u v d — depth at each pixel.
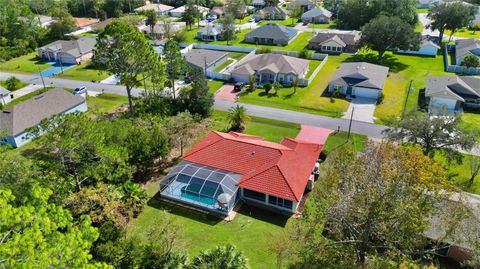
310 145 48.94
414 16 116.75
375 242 29.58
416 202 27.97
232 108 64.50
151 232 33.12
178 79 81.50
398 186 27.05
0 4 127.94
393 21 88.69
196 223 39.66
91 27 127.88
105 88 79.19
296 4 141.50
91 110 68.12
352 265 25.75
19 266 16.16
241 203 42.97
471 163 47.72
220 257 28.58
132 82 61.59
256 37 111.44
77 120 35.44
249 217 40.66
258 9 155.75
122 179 42.03
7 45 107.06
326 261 26.38
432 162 35.38
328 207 28.89
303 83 78.50
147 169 48.81
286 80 79.81
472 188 45.22
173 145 51.06
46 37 115.69
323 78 82.75
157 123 53.81
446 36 114.62
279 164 43.50
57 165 34.62
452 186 33.22
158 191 44.88
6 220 17.83
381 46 89.44
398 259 26.39
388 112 66.12
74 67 93.25
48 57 99.06
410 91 74.75
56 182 34.06
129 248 29.45
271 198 41.81
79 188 36.88
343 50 102.94
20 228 18.69
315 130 59.88
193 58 89.88
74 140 34.50
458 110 67.12
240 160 45.44
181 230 35.62
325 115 65.19
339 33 110.06
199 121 62.12
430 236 31.61
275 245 31.80
